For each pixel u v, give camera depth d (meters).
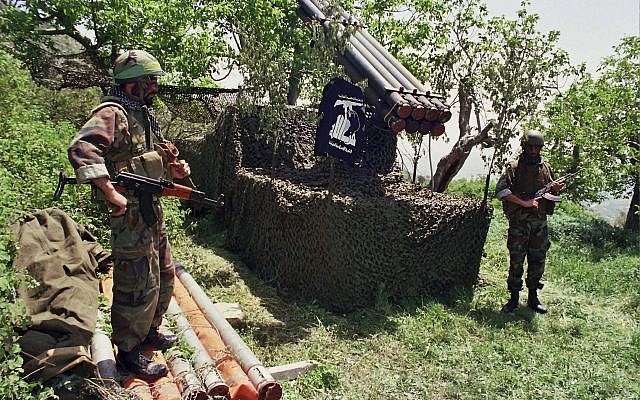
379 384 4.73
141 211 3.24
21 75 8.34
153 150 3.37
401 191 7.21
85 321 3.28
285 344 5.26
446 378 4.96
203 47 12.50
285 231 6.66
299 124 8.84
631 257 9.21
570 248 9.91
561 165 13.49
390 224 6.24
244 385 3.56
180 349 3.73
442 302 6.73
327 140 7.21
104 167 3.01
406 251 6.42
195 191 3.45
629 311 7.00
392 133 7.80
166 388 3.31
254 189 7.39
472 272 7.16
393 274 6.35
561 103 13.58
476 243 7.08
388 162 7.88
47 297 3.40
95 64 12.25
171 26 11.99
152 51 12.01
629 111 13.70
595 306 7.18
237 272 7.04
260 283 6.74
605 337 6.07
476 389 4.78
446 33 13.28
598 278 8.09
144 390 3.27
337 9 7.18
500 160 6.98
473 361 5.27
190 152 9.90
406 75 7.21
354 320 5.94
